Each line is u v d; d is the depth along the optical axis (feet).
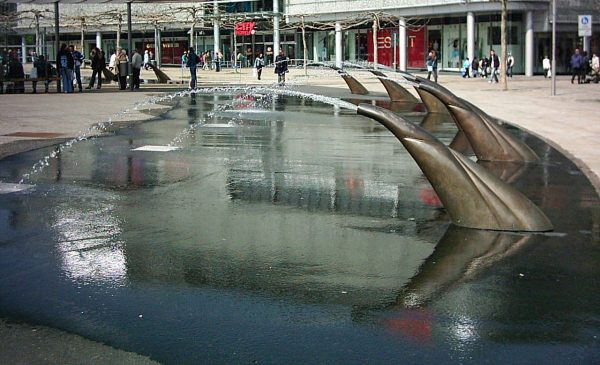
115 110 78.74
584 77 160.15
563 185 35.94
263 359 15.15
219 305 18.37
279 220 27.66
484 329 16.84
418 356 15.31
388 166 40.65
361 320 17.35
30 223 26.99
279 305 18.37
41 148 47.14
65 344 15.97
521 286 19.94
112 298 18.88
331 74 207.21
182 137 54.08
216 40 264.93
